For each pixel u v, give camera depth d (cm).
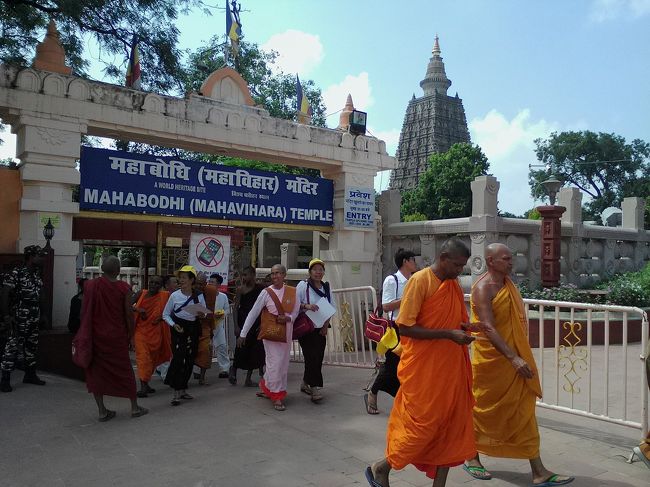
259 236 1895
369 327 563
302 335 619
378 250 1253
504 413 399
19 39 1184
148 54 1272
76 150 820
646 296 1171
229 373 740
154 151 1697
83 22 1180
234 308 741
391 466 367
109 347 551
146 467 421
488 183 1145
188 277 638
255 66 2208
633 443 487
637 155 4519
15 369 777
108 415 550
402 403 363
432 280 365
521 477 414
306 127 1059
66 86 810
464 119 6575
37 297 686
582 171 4584
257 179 1038
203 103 941
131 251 1997
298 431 516
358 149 1130
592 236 1454
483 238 1133
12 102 770
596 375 767
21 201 790
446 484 399
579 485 395
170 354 730
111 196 880
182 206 951
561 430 522
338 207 1130
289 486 387
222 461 435
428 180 4403
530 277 1243
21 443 477
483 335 409
